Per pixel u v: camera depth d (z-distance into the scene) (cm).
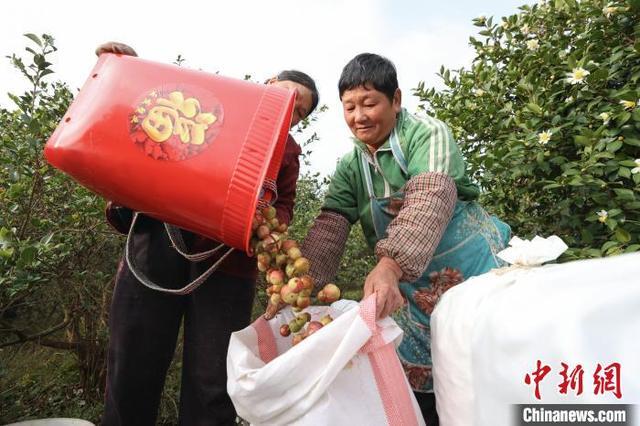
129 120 110
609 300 76
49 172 207
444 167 137
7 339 268
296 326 111
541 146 192
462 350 96
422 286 154
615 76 190
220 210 107
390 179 155
